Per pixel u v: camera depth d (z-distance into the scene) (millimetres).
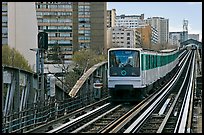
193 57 112438
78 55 67000
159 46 158125
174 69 69312
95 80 34219
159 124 21000
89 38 121750
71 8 113750
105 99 30578
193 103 26438
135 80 29422
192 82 46188
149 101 29031
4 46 53719
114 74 29641
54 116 21844
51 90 22609
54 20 113688
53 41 113312
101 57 69000
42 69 21094
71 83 51219
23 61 55031
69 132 18484
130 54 29625
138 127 18750
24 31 74750
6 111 17766
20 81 19219
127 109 27016
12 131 16781
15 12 74438
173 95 36938
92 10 121750
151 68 34625
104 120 22438
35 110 20031
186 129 17359
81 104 27359
